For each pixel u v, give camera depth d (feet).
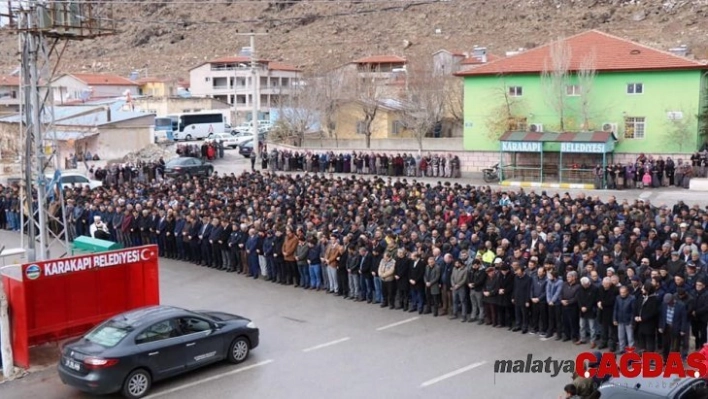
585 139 130.72
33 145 69.51
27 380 49.57
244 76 346.33
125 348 44.62
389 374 48.29
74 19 65.72
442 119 207.31
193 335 48.16
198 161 152.35
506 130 151.33
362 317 62.13
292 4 568.00
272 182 112.06
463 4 489.67
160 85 343.05
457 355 51.80
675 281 50.37
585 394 36.29
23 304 50.34
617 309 50.98
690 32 362.12
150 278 57.82
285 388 46.32
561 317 54.85
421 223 73.46
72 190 106.42
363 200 89.20
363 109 202.39
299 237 72.33
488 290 57.98
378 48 449.89
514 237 70.18
